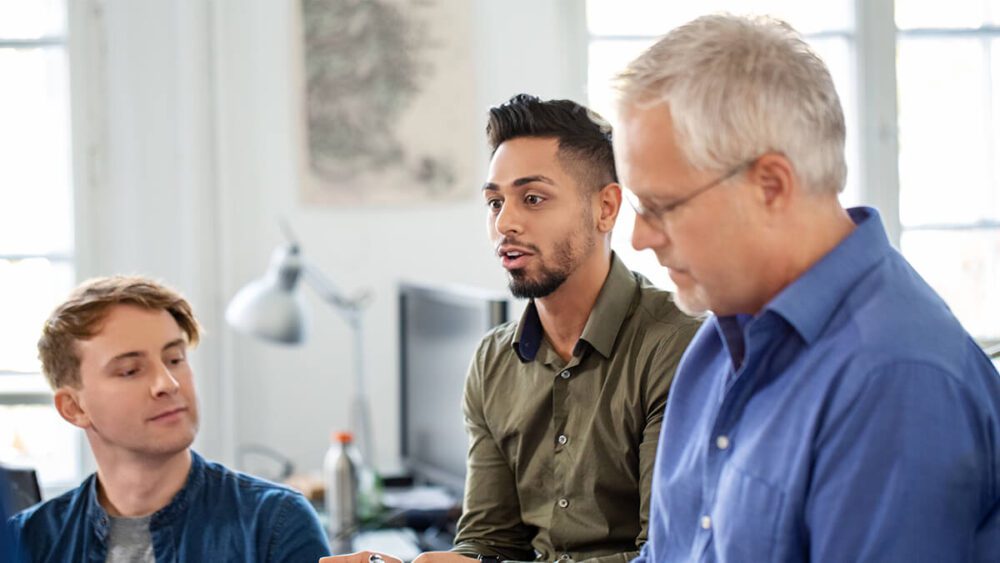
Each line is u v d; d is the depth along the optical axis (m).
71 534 1.71
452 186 3.63
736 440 1.16
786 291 1.10
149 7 3.54
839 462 1.04
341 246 3.63
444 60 3.62
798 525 1.08
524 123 1.64
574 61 3.73
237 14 3.57
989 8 3.89
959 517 1.01
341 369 3.64
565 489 1.69
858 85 3.85
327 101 3.59
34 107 3.68
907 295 1.09
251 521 1.70
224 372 3.54
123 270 3.62
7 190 3.69
